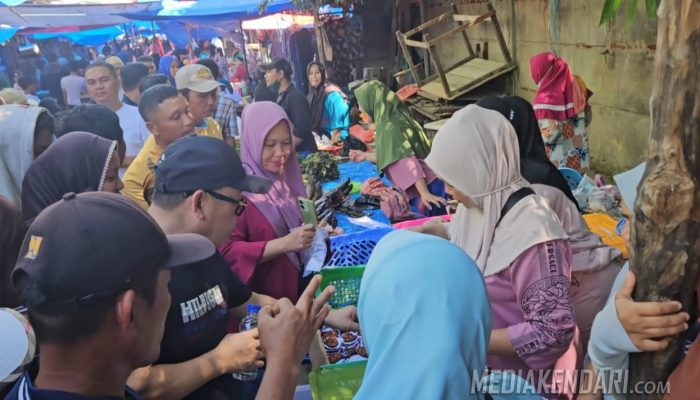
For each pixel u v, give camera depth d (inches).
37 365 45.2
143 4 399.9
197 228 74.7
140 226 44.6
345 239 116.8
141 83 192.5
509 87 288.5
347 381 82.0
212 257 71.4
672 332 41.3
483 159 73.2
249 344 63.6
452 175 74.3
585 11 214.2
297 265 110.6
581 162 179.2
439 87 298.0
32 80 400.5
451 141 74.2
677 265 39.5
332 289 61.5
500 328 74.0
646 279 41.7
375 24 427.5
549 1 238.4
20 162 99.8
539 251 68.7
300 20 481.1
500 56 297.3
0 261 71.6
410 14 415.8
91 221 42.1
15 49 586.6
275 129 109.9
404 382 40.8
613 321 44.8
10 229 73.0
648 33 181.0
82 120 118.5
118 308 42.3
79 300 40.5
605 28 202.7
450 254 46.3
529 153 103.2
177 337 63.2
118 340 43.0
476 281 45.2
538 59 173.2
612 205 134.3
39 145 101.8
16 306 73.0
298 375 56.1
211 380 67.1
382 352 43.3
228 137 219.6
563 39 233.1
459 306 43.1
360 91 169.8
